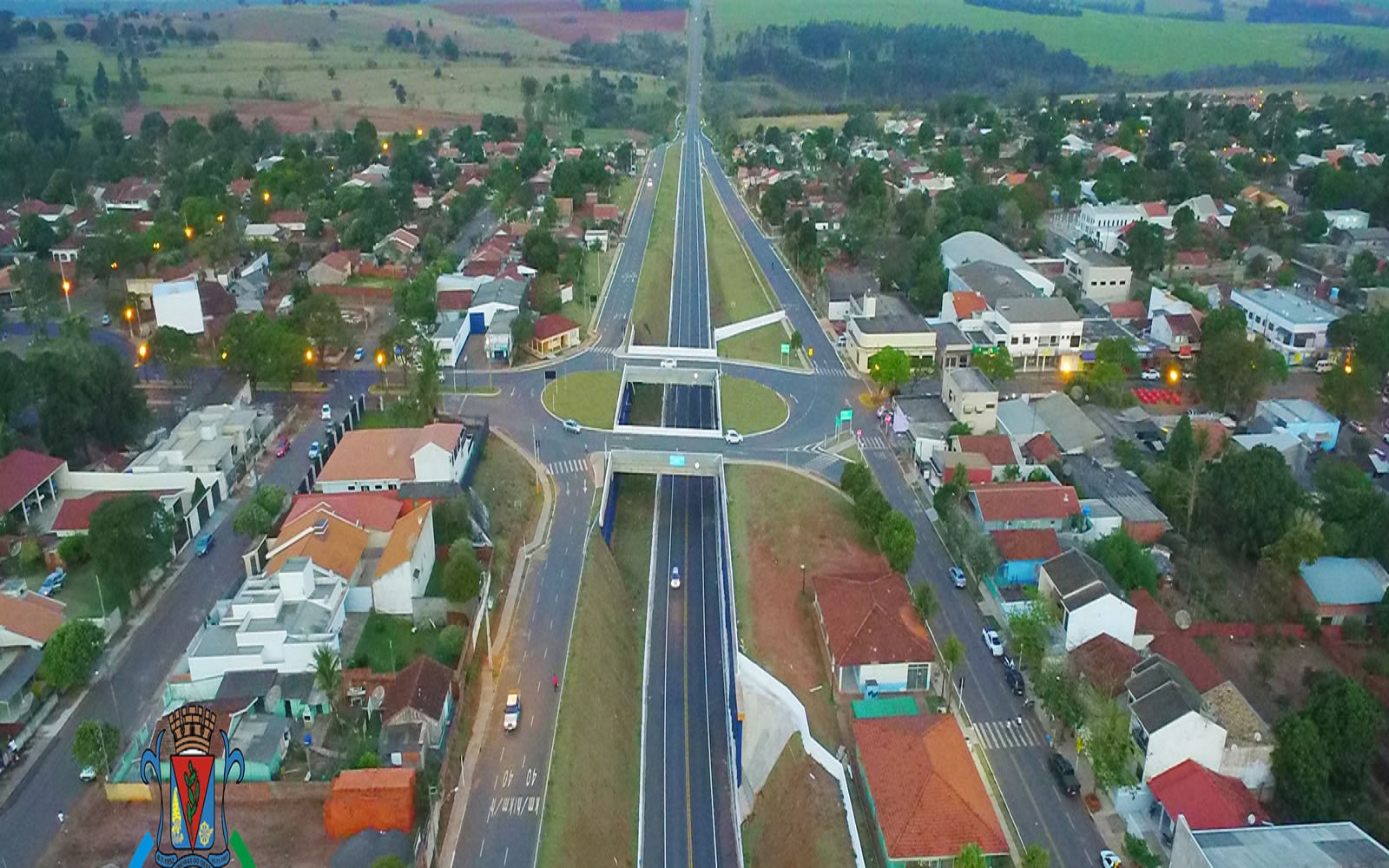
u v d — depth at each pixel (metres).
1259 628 132.62
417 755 104.81
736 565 151.75
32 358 171.88
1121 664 116.31
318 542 133.62
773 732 121.56
